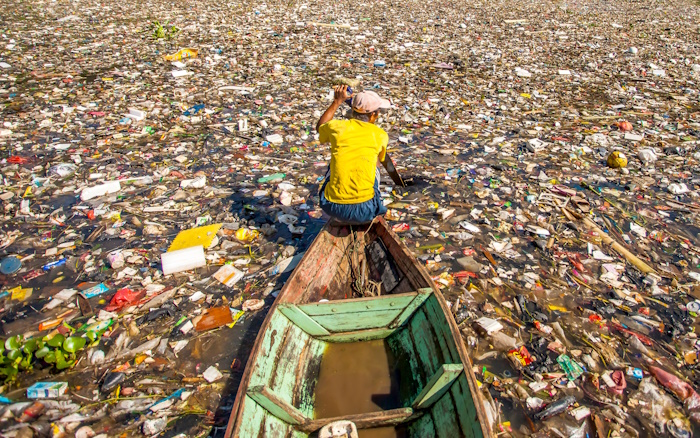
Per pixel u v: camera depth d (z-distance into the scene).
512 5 27.83
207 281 5.56
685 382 4.19
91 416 3.90
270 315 3.99
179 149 8.95
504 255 6.06
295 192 7.52
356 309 4.28
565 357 4.47
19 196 7.25
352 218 5.24
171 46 16.12
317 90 12.23
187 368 4.41
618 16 24.64
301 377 4.08
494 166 8.44
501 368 4.39
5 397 4.02
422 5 26.67
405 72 13.92
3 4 22.53
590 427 3.85
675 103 11.85
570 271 5.76
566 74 14.16
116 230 6.46
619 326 4.91
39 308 5.11
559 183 7.92
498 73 14.07
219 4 25.05
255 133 9.70
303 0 27.11
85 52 15.02
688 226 6.73
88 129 9.67
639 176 8.15
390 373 4.29
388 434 3.64
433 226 6.68
